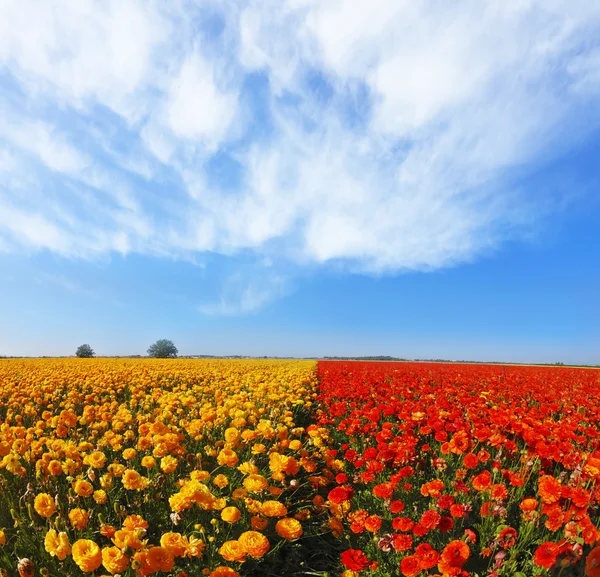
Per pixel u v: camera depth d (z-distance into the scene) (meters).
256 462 1.82
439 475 1.85
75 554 0.84
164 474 1.51
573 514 1.18
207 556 1.17
